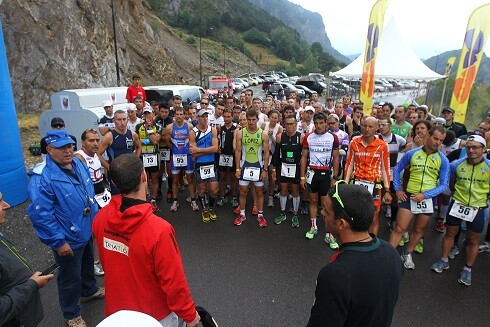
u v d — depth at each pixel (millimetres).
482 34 7996
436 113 15484
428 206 3799
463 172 3676
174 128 5578
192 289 3611
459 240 4887
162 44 45312
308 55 120625
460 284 3781
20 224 5105
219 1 138500
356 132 6766
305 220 5500
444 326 3115
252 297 3490
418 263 4219
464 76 8398
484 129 6074
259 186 5164
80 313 2984
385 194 4230
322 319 1399
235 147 5332
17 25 16453
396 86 41688
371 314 1423
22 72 16094
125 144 5027
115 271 1821
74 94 8945
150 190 6340
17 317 1936
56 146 2613
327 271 1424
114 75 24766
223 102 6887
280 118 6621
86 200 2895
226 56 80375
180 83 38750
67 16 20109
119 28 28094
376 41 8945
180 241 4715
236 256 4320
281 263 4168
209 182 5441
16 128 5742
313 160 4703
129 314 1131
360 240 1522
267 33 140875
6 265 1834
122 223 1707
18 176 5754
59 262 2797
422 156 3824
